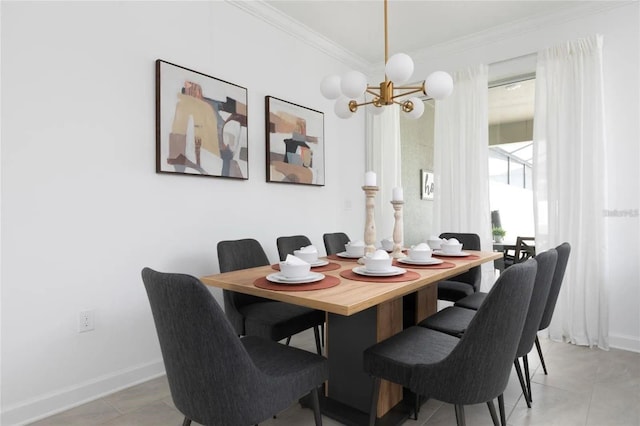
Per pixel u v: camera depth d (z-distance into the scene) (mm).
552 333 2926
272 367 1311
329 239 2854
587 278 2779
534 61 3188
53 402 1874
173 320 1052
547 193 2994
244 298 2240
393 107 4117
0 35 1724
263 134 3014
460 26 3283
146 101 2260
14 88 1763
